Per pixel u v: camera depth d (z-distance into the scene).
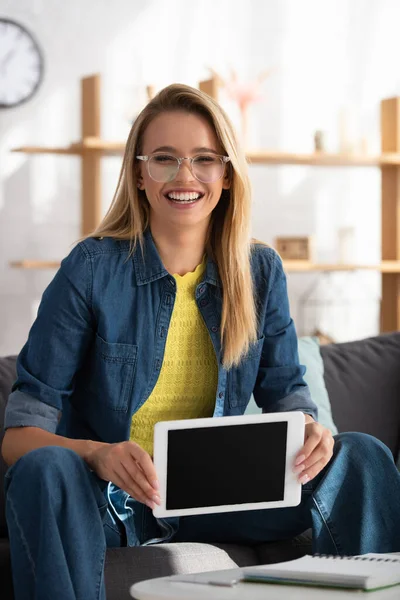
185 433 1.62
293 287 5.34
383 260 4.86
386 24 5.38
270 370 2.11
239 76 5.23
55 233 5.06
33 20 4.95
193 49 5.17
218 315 2.00
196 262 2.02
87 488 1.62
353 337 5.40
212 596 1.37
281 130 5.29
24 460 1.60
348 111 4.71
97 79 4.50
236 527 2.02
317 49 5.30
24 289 5.02
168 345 1.97
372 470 1.86
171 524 2.02
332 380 2.49
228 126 1.96
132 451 1.65
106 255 1.94
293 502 1.71
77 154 4.65
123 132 5.07
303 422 1.71
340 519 1.85
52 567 1.53
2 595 1.83
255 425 1.67
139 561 1.83
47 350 1.89
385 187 4.85
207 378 2.01
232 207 2.00
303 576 1.44
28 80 4.94
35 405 1.86
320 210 5.35
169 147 1.93
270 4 5.25
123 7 5.07
